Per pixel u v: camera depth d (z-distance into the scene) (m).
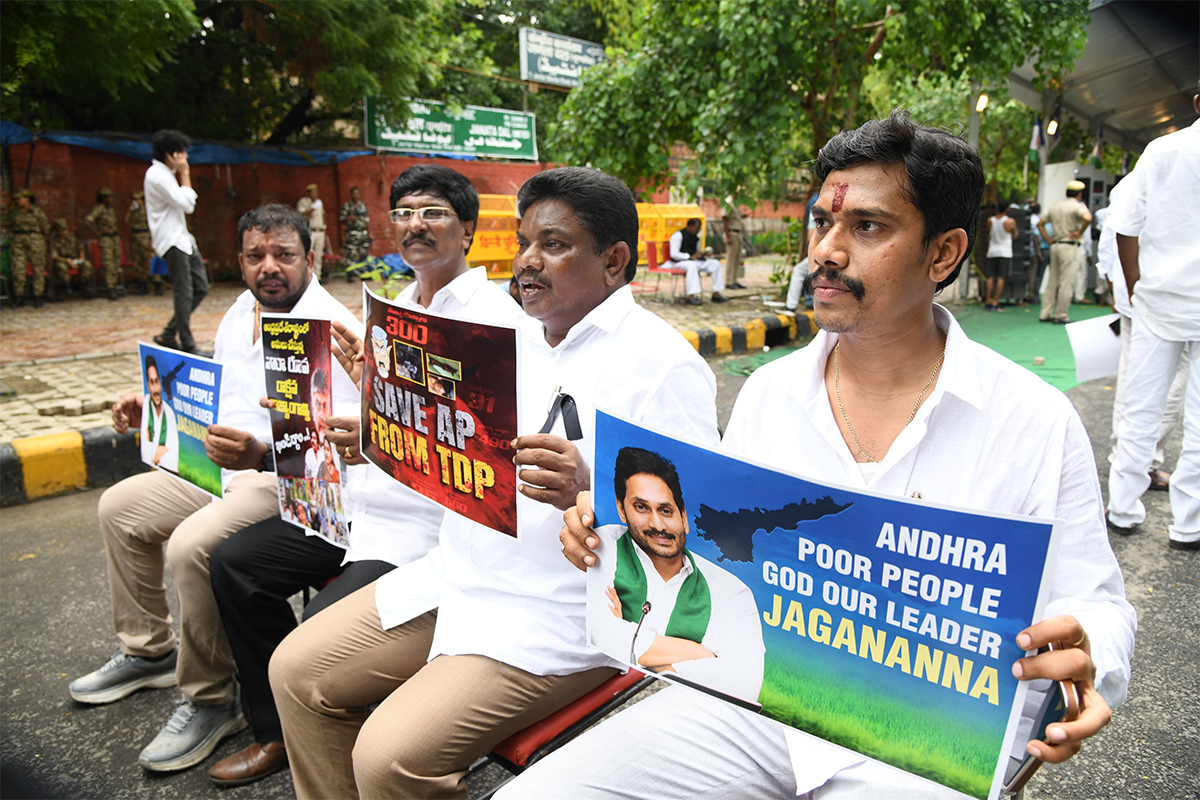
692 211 14.02
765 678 1.22
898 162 1.15
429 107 15.98
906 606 1.07
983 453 1.22
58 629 3.19
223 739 2.49
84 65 9.72
